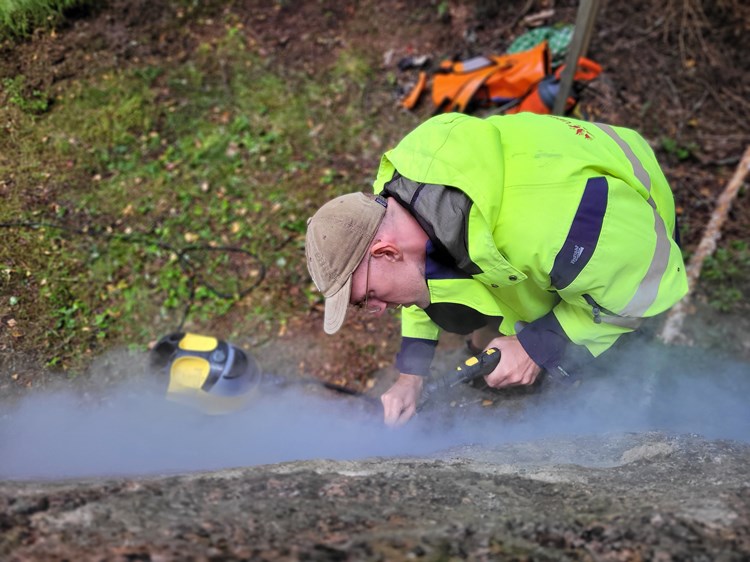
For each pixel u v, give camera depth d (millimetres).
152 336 3441
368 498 1560
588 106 4461
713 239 3871
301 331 3613
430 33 4801
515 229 1760
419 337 2445
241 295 3656
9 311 3229
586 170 1780
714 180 4258
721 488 1589
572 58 3762
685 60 4738
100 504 1432
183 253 3705
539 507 1521
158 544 1282
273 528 1379
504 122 1954
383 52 4711
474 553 1310
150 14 4457
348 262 1799
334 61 4617
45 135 3809
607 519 1423
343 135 4320
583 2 3547
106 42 4234
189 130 4125
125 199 3770
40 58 4004
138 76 4207
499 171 1764
